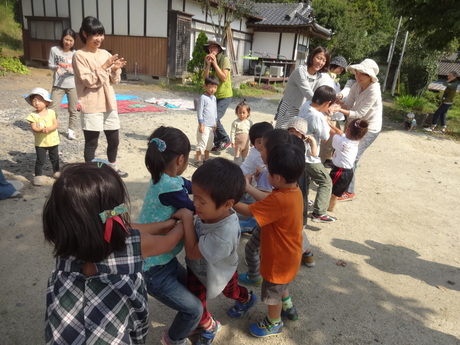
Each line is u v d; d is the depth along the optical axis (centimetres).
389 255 354
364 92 458
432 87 2233
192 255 184
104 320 122
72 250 117
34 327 230
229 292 225
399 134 909
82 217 113
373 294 293
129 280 128
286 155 200
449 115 1317
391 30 3531
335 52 2680
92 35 393
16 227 337
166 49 1546
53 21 1709
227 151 648
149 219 185
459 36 1044
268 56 2188
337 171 399
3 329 226
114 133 443
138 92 1288
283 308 253
